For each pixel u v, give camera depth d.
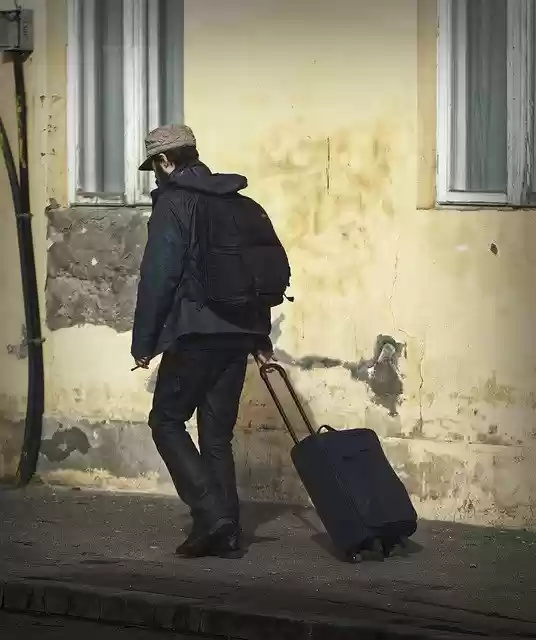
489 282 10.27
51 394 11.78
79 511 10.79
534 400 10.14
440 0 10.42
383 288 10.60
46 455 11.76
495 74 10.41
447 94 10.43
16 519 10.49
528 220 10.16
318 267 10.80
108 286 11.56
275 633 7.79
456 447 10.38
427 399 10.48
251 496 11.05
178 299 8.98
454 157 10.45
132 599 8.23
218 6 11.07
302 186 10.84
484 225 10.28
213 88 11.12
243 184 9.12
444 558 9.29
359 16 10.60
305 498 10.91
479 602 8.16
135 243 11.49
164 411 9.20
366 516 8.92
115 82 11.64
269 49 10.91
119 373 11.54
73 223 11.67
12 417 11.91
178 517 10.57
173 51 11.49
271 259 8.94
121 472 11.55
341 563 9.12
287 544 9.66
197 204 8.94
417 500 10.52
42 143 11.76
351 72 10.66
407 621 7.73
